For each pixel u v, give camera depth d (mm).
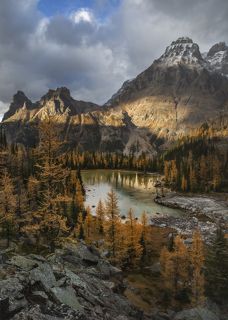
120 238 53219
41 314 16500
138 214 107062
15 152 116500
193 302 41812
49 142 28375
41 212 29781
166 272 47000
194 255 48312
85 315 18484
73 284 22484
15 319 15680
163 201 126562
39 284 19844
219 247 50000
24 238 41562
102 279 30062
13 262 21672
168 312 35125
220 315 40031
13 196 47312
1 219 43344
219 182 152500
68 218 72125
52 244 31016
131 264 55938
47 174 28422
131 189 157625
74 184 118938
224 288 46438
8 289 17484
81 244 37656
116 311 22625
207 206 119625
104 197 134125
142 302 35250
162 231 86688
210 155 181250
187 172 160625
